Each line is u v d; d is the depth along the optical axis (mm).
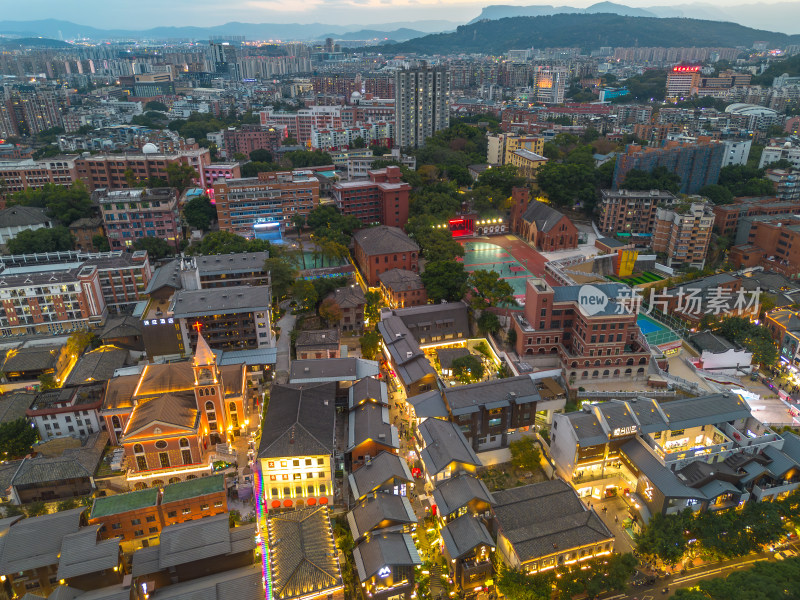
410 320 155750
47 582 88938
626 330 137250
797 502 99500
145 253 180000
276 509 106938
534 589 84875
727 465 104500
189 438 109750
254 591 83562
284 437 104562
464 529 91125
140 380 122500
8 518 96438
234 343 149375
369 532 90250
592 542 89875
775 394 142875
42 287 159250
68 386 128250
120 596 80125
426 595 88062
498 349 152500
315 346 145875
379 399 122375
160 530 100062
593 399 131750
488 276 161000
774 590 79688
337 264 197000
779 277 190250
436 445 106375
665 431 111750
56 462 108562
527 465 115062
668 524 95625
